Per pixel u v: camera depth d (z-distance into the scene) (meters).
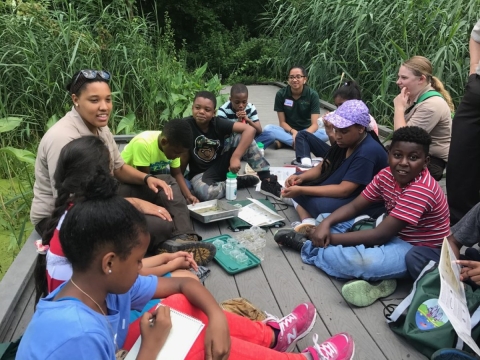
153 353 1.28
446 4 5.86
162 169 3.09
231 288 2.32
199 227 2.98
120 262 1.12
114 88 5.74
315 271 2.48
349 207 2.60
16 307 2.16
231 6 14.59
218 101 6.29
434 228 2.34
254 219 3.03
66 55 5.31
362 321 2.09
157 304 1.51
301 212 3.06
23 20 5.24
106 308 1.25
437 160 3.38
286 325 1.76
